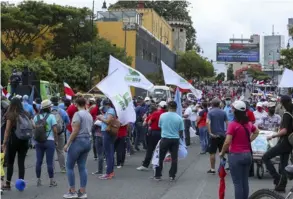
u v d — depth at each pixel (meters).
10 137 10.05
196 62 82.31
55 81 42.66
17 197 9.51
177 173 13.16
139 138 18.80
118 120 12.07
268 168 10.35
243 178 7.83
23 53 48.84
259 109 14.18
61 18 50.94
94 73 49.25
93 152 16.61
